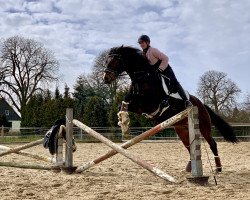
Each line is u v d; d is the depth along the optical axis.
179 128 8.23
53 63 50.75
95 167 9.44
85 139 27.14
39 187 5.97
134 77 7.39
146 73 7.30
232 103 48.66
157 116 7.53
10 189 5.76
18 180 6.86
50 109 39.09
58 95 51.72
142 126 29.44
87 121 36.31
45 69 50.25
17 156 12.79
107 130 30.27
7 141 25.88
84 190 5.68
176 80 7.52
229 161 11.99
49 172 8.27
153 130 6.70
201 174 6.31
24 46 49.25
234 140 9.15
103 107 36.84
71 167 7.89
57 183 6.31
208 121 8.52
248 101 44.41
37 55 49.81
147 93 7.22
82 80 48.28
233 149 17.61
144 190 5.63
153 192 5.45
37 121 39.97
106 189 5.77
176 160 12.45
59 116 38.69
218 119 9.09
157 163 11.25
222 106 48.81
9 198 5.07
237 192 5.43
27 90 49.28
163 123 6.57
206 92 49.50
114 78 7.64
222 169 9.45
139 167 9.70
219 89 49.03
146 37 7.55
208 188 5.83
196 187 5.92
